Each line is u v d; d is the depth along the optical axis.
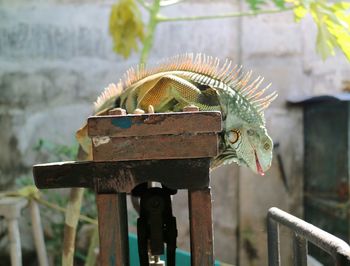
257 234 5.23
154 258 1.97
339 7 3.51
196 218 1.37
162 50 5.18
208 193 1.36
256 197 5.23
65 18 5.16
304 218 5.29
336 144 5.04
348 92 5.30
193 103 1.93
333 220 5.08
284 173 5.24
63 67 5.17
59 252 4.95
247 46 5.24
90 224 4.82
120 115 1.34
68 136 5.17
